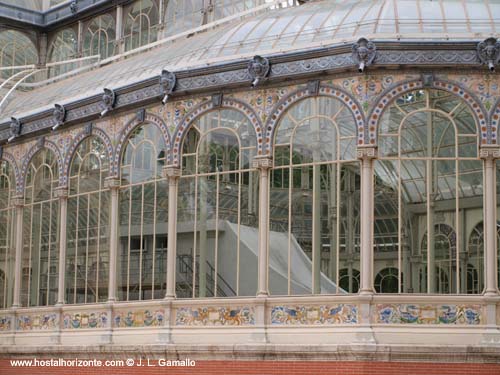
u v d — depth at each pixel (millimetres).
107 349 28797
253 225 27375
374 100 25859
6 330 33219
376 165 26406
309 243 26609
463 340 24688
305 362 25328
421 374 24359
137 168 29719
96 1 39781
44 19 41969
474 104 25562
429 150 25766
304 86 26703
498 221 26344
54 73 41562
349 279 26266
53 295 32281
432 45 25531
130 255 29672
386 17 26547
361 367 24562
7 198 34625
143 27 38219
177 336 27562
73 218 31656
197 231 28359
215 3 35281
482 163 25531
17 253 33500
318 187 26344
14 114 34969
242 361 26188
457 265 25219
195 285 28016
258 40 27953
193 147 28391
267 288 26500
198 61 28266
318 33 27016
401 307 25062
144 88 29344
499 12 26484
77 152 31719
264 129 27062
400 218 25484
